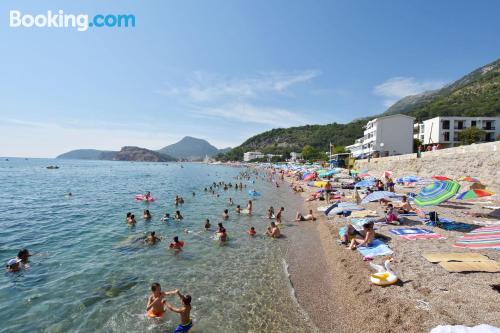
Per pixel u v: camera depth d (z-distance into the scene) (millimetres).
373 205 20422
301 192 34219
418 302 7301
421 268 9055
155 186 41000
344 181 35656
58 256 12102
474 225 13523
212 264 11516
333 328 7383
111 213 20984
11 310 8055
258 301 8758
